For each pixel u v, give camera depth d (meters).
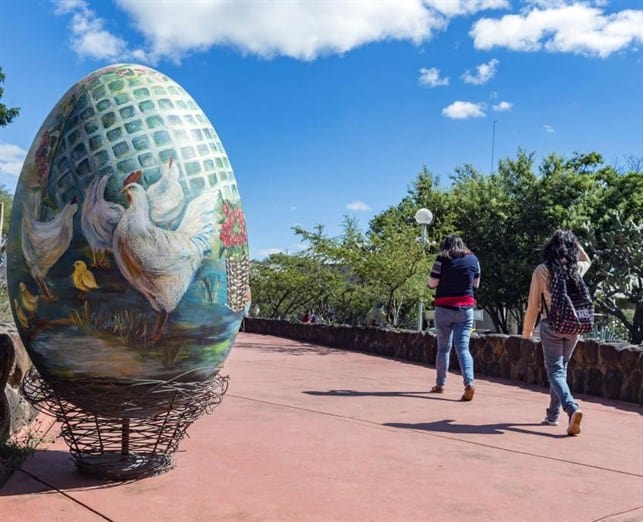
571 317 5.37
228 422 5.48
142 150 3.41
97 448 3.81
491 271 23.83
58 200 3.39
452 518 3.29
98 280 3.28
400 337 12.44
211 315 3.48
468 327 7.15
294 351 13.54
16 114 29.30
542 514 3.38
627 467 4.36
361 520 3.22
